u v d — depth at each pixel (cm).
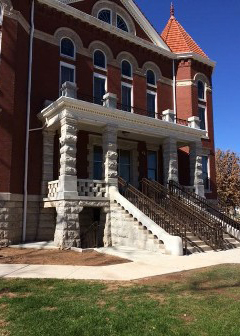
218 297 667
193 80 2389
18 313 573
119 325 516
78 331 495
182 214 1540
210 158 2431
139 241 1356
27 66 1667
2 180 1450
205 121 2458
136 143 2105
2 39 1537
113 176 1603
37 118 1677
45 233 1583
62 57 1836
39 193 1619
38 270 941
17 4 1602
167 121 1869
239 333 488
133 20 2294
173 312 576
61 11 1855
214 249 1382
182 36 2544
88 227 1681
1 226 1414
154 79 2300
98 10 2098
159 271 930
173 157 1894
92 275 877
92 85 1942
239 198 4616
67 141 1471
